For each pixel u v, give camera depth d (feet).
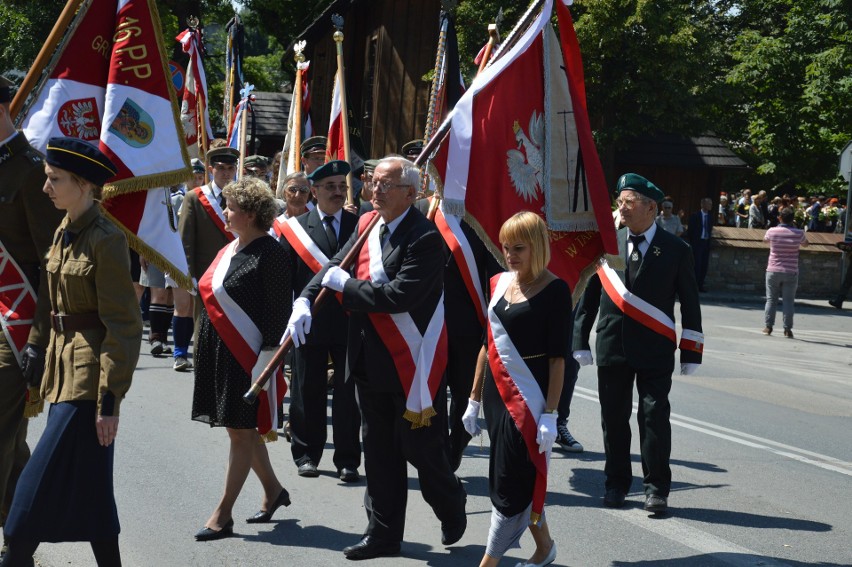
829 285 78.07
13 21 98.63
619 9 69.05
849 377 38.99
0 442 14.25
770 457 24.14
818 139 96.37
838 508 19.99
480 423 26.81
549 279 14.82
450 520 16.46
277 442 23.80
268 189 17.06
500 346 14.78
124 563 15.28
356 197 31.58
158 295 34.17
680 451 24.36
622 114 75.46
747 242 75.87
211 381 16.76
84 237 12.85
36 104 15.89
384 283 15.61
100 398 12.62
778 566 16.42
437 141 17.80
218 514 16.67
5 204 14.24
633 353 19.20
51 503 12.55
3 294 14.40
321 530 17.37
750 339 49.88
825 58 84.53
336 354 20.54
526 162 18.62
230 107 42.52
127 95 15.97
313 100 100.32
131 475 19.86
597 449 24.20
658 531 18.07
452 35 24.32
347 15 88.63
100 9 16.21
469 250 20.51
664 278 19.24
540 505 14.33
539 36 18.95
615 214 20.63
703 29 73.97
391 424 16.17
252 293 16.48
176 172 16.17
